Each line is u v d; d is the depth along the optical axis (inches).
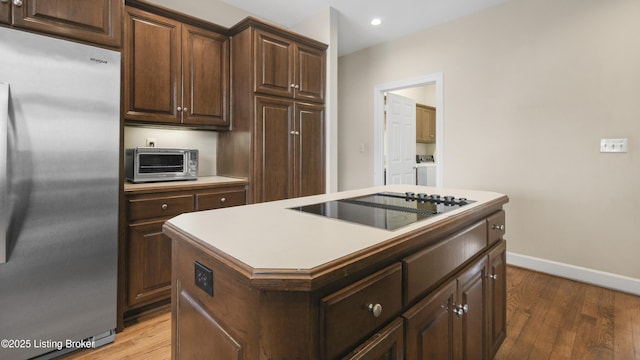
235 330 26.9
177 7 106.3
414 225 36.9
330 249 28.1
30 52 56.3
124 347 67.8
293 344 23.7
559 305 85.7
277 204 53.2
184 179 96.3
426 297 35.9
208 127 104.1
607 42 95.1
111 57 66.2
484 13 120.4
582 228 101.4
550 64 105.8
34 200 57.7
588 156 99.6
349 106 170.6
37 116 57.3
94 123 64.4
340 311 25.2
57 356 63.5
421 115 213.2
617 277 95.0
